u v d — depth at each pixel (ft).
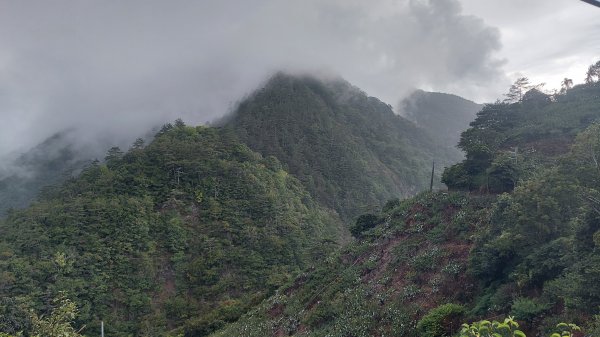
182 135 249.75
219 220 195.93
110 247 162.20
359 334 77.15
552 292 54.13
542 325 51.67
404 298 80.38
